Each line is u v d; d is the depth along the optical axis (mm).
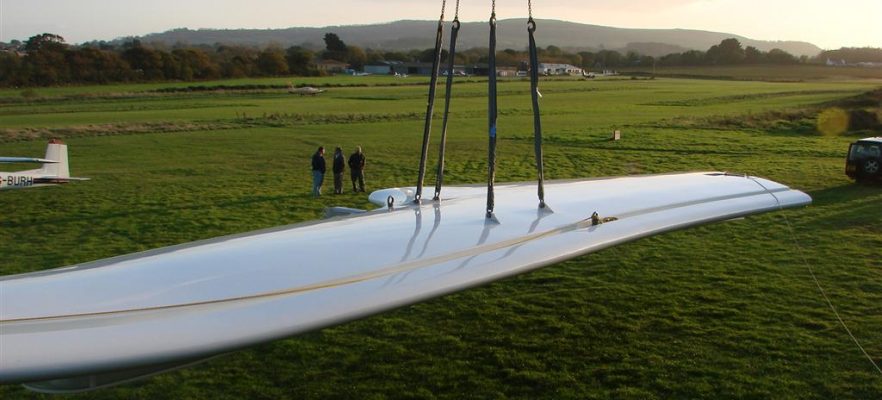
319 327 4668
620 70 195875
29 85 97562
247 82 111250
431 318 10789
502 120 49312
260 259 5840
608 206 8031
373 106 63656
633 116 52250
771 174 25312
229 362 9266
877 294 11633
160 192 22281
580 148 33781
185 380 8758
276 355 9492
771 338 9867
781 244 15016
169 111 58188
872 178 22281
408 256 6023
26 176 22750
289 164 28891
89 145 34875
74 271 5645
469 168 27594
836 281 12391
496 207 8008
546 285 12289
